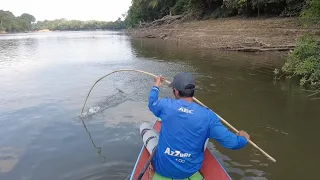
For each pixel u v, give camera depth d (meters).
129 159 4.54
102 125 5.88
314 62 8.66
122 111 6.69
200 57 14.96
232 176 4.10
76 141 5.18
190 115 2.95
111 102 7.38
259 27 19.25
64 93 8.30
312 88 8.50
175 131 2.98
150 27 42.09
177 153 3.00
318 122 6.02
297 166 4.41
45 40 36.66
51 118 6.31
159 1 45.72
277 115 6.42
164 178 3.22
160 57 15.62
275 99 7.54
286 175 4.17
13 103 7.43
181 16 36.41
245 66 11.95
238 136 3.01
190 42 22.69
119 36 43.31
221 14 29.77
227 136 2.92
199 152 3.09
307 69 8.79
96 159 4.54
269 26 18.67
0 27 92.38
